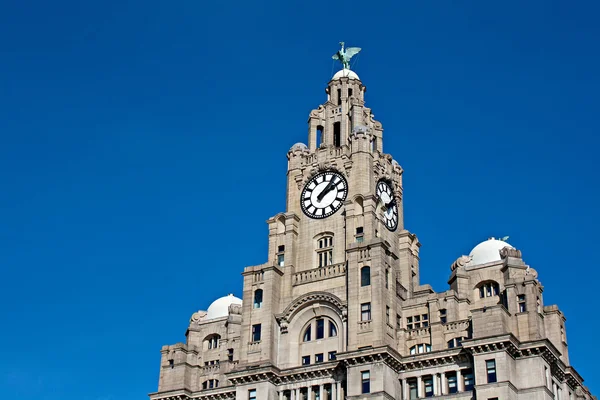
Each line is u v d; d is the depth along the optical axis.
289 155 114.06
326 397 95.00
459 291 100.56
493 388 86.19
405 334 97.38
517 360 89.19
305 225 107.69
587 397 101.38
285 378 97.31
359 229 102.75
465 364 90.50
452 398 89.38
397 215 111.62
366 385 91.19
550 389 88.81
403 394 92.19
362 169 107.25
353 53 124.19
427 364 92.19
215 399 102.25
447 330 95.75
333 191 107.94
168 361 108.06
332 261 103.56
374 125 116.38
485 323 90.25
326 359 97.56
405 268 106.88
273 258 105.94
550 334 96.94
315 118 117.38
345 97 117.62
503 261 101.06
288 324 100.88
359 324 95.19
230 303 115.94
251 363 99.25
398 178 114.56
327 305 99.81
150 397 104.94
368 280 97.38
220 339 110.56
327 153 111.31
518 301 94.44
